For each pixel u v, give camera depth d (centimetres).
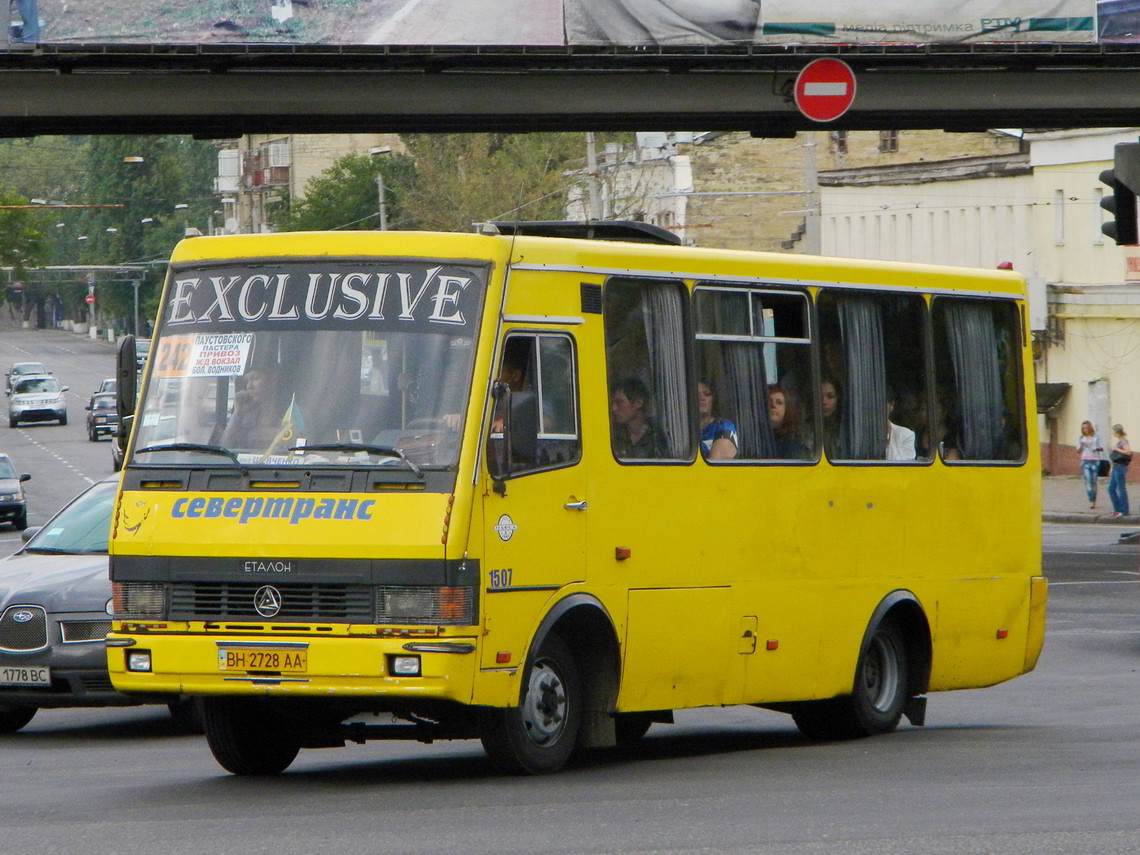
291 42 7638
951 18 8006
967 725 4281
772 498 3647
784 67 8294
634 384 3378
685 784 3091
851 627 3841
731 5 7906
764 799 2880
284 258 3203
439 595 2956
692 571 3462
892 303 4003
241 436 3114
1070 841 2445
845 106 8238
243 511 3048
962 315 4194
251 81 8181
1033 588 4341
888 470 3947
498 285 3116
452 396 3048
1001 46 8025
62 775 3466
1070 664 5694
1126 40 8062
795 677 3712
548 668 3212
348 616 2980
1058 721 4338
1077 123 9331
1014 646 4300
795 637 3700
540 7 7794
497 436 3055
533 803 2850
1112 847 2397
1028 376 4369
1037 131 15962
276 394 3123
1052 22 8044
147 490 3116
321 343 3136
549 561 3156
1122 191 5841
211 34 7594
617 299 3362
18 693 4038
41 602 4034
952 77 8612
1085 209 15400
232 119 8400
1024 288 4366
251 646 3003
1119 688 5066
